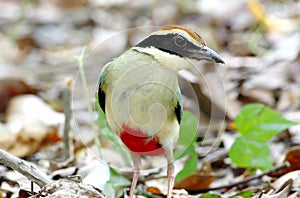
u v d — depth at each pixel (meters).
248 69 14.93
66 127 10.51
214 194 8.46
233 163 9.73
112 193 8.55
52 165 10.28
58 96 14.34
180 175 9.08
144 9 21.02
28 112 13.01
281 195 8.26
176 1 20.62
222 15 19.67
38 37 19.77
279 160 10.46
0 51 18.19
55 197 6.88
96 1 21.80
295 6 19.67
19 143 11.16
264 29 17.80
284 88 13.77
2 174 9.66
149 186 9.29
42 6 22.14
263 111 9.41
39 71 16.19
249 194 8.52
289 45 16.14
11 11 21.86
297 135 11.72
